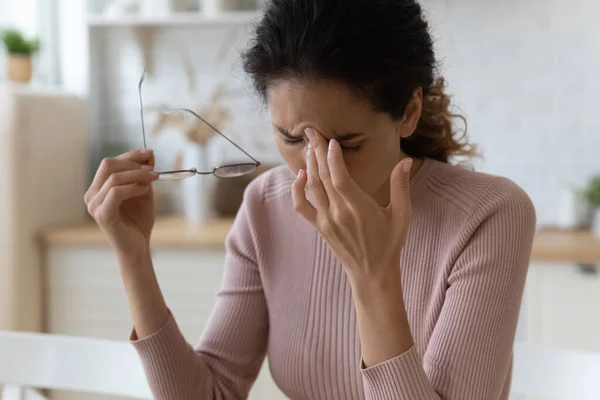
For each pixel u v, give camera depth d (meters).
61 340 1.41
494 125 2.89
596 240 2.50
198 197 2.96
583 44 2.79
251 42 1.05
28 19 3.37
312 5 0.95
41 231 2.86
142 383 1.37
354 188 0.95
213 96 3.13
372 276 0.98
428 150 1.28
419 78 1.00
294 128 0.98
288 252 1.31
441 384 1.05
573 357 1.28
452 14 2.88
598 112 2.80
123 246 1.21
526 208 1.13
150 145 3.25
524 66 2.85
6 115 2.80
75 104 3.13
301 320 1.28
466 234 1.13
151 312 1.24
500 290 1.09
